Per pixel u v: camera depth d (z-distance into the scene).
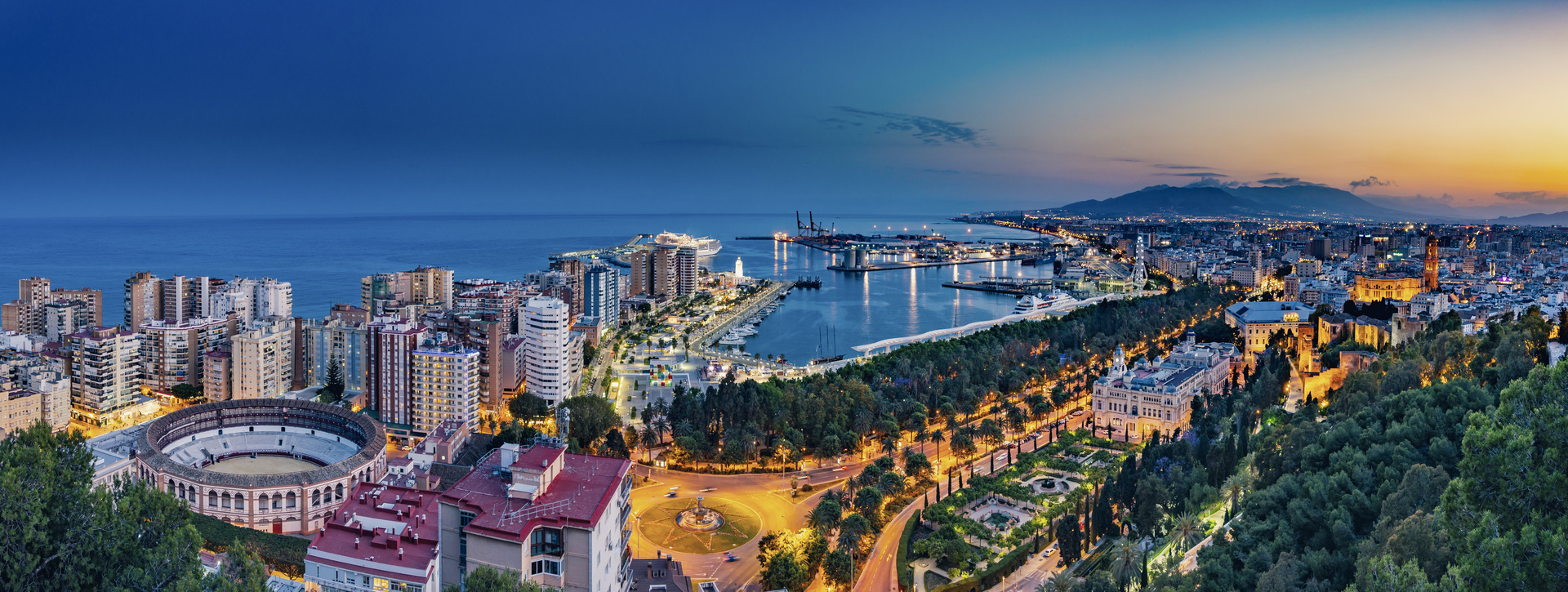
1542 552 132.75
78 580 158.50
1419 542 195.00
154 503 173.62
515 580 183.75
